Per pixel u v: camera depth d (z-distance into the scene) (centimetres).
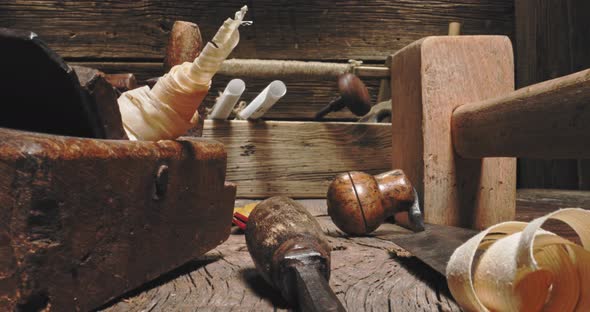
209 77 144
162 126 147
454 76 256
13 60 102
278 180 361
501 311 101
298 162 363
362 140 370
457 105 255
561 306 105
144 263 134
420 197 257
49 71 104
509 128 194
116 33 471
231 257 190
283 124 360
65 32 467
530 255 89
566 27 433
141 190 129
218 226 179
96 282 114
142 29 473
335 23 490
